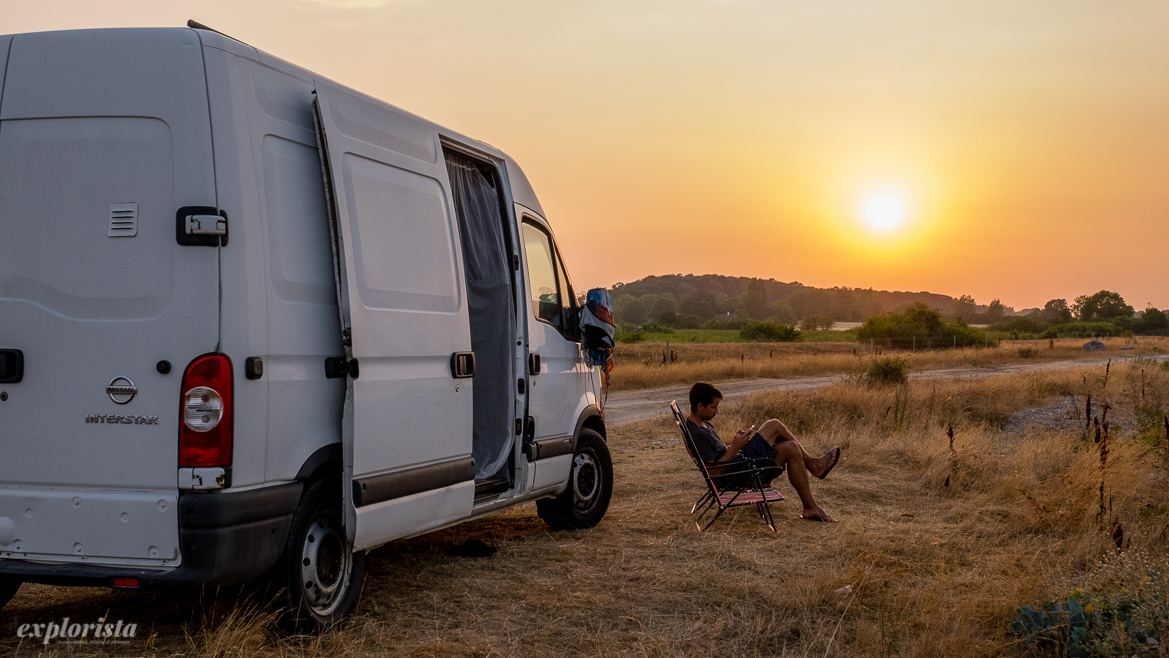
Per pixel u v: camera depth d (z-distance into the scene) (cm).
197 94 371
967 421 1454
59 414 374
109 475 369
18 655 387
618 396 2016
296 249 407
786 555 591
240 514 366
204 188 367
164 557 363
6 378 377
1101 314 15450
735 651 419
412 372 466
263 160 393
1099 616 404
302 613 409
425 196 498
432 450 483
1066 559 555
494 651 412
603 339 681
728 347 5088
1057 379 2097
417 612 467
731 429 1188
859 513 730
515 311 599
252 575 377
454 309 512
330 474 429
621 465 992
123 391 368
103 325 371
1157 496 739
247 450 370
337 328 429
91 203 376
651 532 664
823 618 462
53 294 377
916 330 5341
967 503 764
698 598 495
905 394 1541
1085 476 757
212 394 361
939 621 439
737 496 679
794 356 3728
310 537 421
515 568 557
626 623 456
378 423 434
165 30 377
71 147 379
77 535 371
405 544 617
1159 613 392
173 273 367
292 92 418
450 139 546
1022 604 459
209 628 413
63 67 382
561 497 662
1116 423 1370
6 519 378
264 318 382
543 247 668
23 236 381
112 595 483
